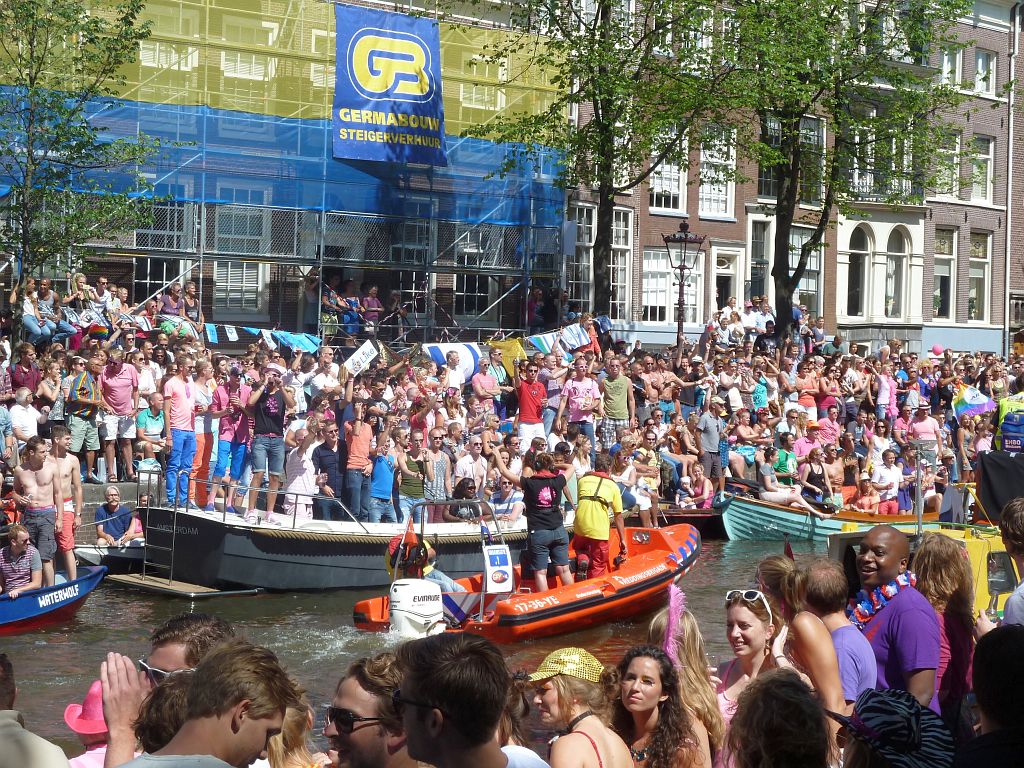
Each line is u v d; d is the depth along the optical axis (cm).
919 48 3086
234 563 1502
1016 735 383
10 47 1905
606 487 1466
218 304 2416
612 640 1353
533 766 397
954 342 3916
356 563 1573
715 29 2889
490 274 2738
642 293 3130
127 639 1270
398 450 1691
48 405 1647
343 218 2536
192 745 325
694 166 3209
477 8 2725
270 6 2422
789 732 361
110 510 1633
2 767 344
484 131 2583
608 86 2448
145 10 2280
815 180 3042
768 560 606
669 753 513
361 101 2502
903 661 575
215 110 2331
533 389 2067
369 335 2445
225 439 1680
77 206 1875
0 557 1339
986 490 1052
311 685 1096
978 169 3984
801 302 3547
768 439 2269
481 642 342
